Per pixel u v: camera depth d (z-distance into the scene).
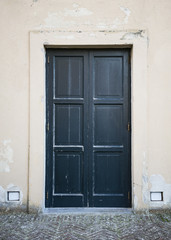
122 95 3.57
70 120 3.57
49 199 3.55
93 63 3.57
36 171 3.41
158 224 3.08
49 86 3.56
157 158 3.45
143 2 3.45
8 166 3.43
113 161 3.58
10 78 3.44
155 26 3.45
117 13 3.44
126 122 3.56
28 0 3.44
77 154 3.57
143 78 3.42
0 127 3.44
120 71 3.57
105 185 3.57
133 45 3.43
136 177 3.41
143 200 3.41
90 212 3.42
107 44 3.43
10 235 2.79
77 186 3.58
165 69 3.45
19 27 3.44
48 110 3.56
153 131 3.45
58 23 3.43
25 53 3.44
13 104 3.44
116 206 3.56
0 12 3.43
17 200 3.43
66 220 3.19
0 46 3.43
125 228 2.97
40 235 2.80
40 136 3.42
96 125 3.57
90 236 2.78
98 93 3.57
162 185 3.44
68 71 3.57
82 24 3.43
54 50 3.56
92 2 3.44
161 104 3.45
